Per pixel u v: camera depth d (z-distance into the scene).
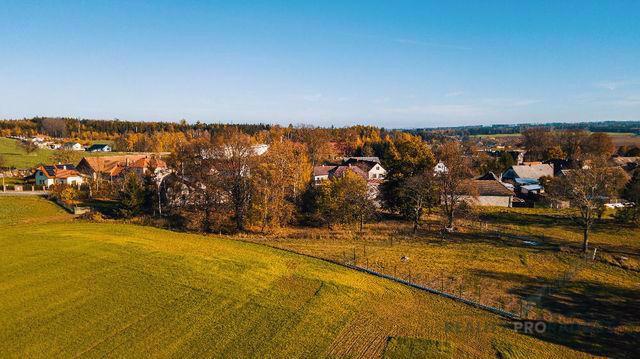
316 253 44.91
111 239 43.78
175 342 24.50
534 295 33.41
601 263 42.00
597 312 30.41
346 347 24.88
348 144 163.62
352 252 45.34
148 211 65.12
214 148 60.25
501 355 24.22
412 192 58.06
